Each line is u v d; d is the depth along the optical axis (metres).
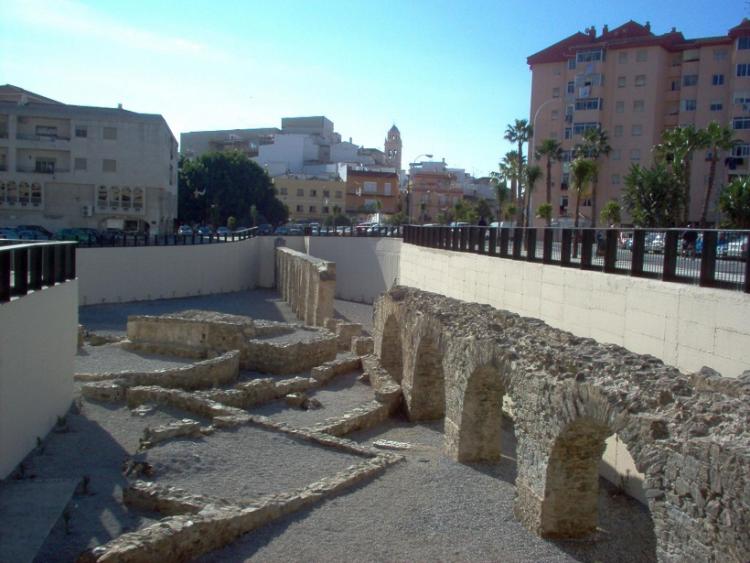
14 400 12.79
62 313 16.23
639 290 14.02
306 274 38.97
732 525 6.73
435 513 12.18
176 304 42.31
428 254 33.69
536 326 14.34
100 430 15.77
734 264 11.41
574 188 52.47
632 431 8.60
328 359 26.84
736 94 60.09
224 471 13.58
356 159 130.75
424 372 19.56
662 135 54.09
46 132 60.78
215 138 136.50
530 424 11.74
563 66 69.50
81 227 61.50
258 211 86.88
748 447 6.75
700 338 11.98
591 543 11.38
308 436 15.85
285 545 10.53
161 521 10.10
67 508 11.28
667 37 63.75
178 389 20.08
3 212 59.88
